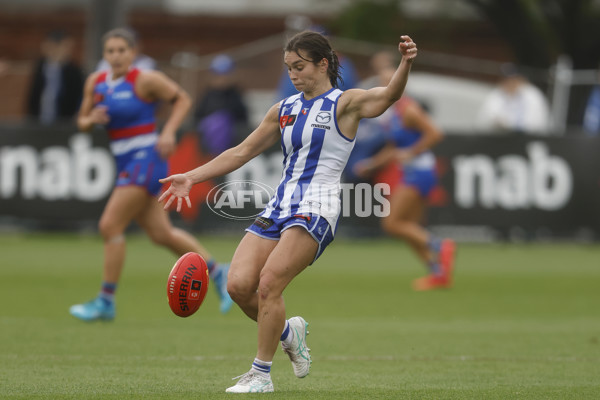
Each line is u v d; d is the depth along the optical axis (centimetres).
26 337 2886
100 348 2716
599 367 2494
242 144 2166
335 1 10250
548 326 3312
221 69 6034
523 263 5584
